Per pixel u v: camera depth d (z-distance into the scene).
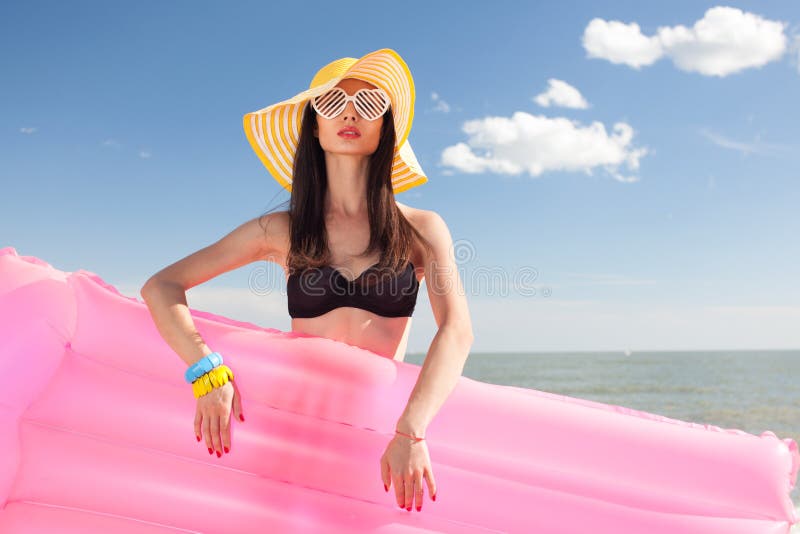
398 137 2.71
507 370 60.34
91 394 2.25
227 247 2.48
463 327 2.23
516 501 2.19
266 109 2.70
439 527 2.11
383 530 2.06
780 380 48.38
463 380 2.42
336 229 2.48
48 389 2.29
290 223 2.50
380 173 2.50
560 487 2.24
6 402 2.30
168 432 2.21
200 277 2.40
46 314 2.48
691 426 2.43
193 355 2.11
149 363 2.29
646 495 2.24
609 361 75.94
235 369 2.23
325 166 2.57
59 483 2.14
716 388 43.84
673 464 2.27
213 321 2.42
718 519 2.21
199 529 2.07
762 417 30.94
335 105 2.46
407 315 2.48
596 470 2.26
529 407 2.34
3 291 2.52
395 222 2.44
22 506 2.16
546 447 2.27
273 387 2.22
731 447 2.33
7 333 2.41
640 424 2.36
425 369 2.05
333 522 2.06
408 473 1.86
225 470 2.16
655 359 82.25
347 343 2.40
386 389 2.24
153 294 2.23
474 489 2.19
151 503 2.11
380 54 2.49
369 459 2.16
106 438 2.21
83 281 2.49
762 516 2.25
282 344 2.29
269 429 2.19
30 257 2.72
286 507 2.08
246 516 2.07
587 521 2.18
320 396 2.22
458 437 2.26
